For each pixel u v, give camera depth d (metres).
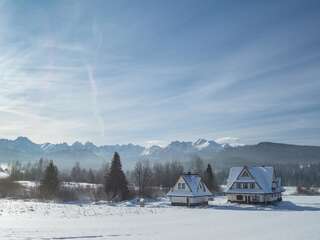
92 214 58.94
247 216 60.97
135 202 94.56
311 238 34.78
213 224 46.97
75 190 104.56
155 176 151.88
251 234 37.09
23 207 67.12
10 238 31.09
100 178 168.88
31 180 174.12
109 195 97.44
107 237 33.12
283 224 47.84
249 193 95.06
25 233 34.19
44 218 49.81
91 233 35.44
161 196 114.38
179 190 91.19
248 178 96.62
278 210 78.56
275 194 101.00
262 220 53.81
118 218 53.28
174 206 87.88
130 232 36.88
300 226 45.34
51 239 31.36
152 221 49.78
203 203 92.44
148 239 32.44
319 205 93.06
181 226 43.88
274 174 100.69
